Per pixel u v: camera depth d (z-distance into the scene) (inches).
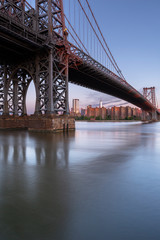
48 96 1138.7
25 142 653.9
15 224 139.4
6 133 1069.1
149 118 7140.8
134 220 143.6
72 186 218.1
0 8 1043.9
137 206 166.4
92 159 369.7
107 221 142.3
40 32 1169.4
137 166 312.2
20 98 1462.8
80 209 161.5
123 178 246.7
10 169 295.0
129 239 121.0
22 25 987.3
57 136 901.2
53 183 229.1
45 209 162.1
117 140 749.9
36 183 229.9
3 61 1364.4
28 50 1165.7
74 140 726.5
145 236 123.9
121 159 369.4
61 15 1277.1
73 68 1604.3
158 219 145.1
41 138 797.2
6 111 1357.0
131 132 1317.7
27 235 125.8
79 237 123.3
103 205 168.2
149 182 230.5
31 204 171.9
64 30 1275.8
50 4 1151.6
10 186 219.9
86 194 194.1
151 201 176.6
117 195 190.7
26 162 344.2
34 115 1185.4
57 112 1246.3
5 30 907.4
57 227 134.6
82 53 1547.7
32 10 1182.3
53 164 327.6
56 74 1289.4
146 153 439.5
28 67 1258.6
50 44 1125.7
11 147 534.3
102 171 281.4
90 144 607.5
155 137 906.7
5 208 164.6
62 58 1285.7
